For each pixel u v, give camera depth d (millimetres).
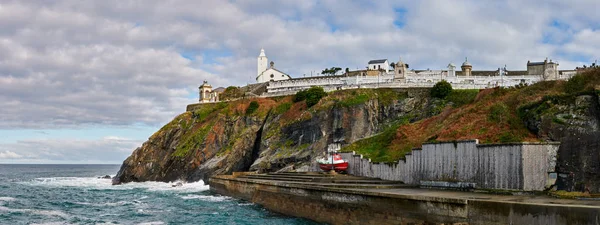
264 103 95375
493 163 35906
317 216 41938
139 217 46562
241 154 87375
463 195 33812
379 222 34594
